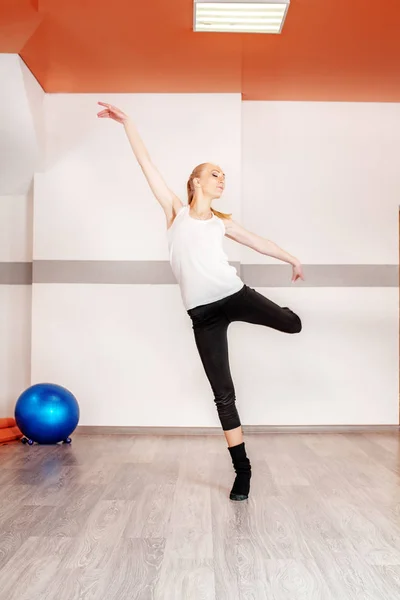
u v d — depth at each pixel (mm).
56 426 4547
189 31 4109
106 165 5270
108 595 1922
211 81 5004
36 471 3727
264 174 5410
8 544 2396
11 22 3982
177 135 5266
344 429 5273
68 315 5223
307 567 2158
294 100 5434
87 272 5230
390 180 5414
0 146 5023
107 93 5270
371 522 2691
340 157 5422
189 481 3455
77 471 3721
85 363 5203
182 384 5191
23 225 5453
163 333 5215
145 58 4543
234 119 5270
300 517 2762
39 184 5262
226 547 2365
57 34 4152
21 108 4781
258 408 5273
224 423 3064
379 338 5344
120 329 5211
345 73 4824
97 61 4602
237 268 5188
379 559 2240
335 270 5359
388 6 3785
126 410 5184
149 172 3131
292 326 3035
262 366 5285
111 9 3805
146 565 2176
